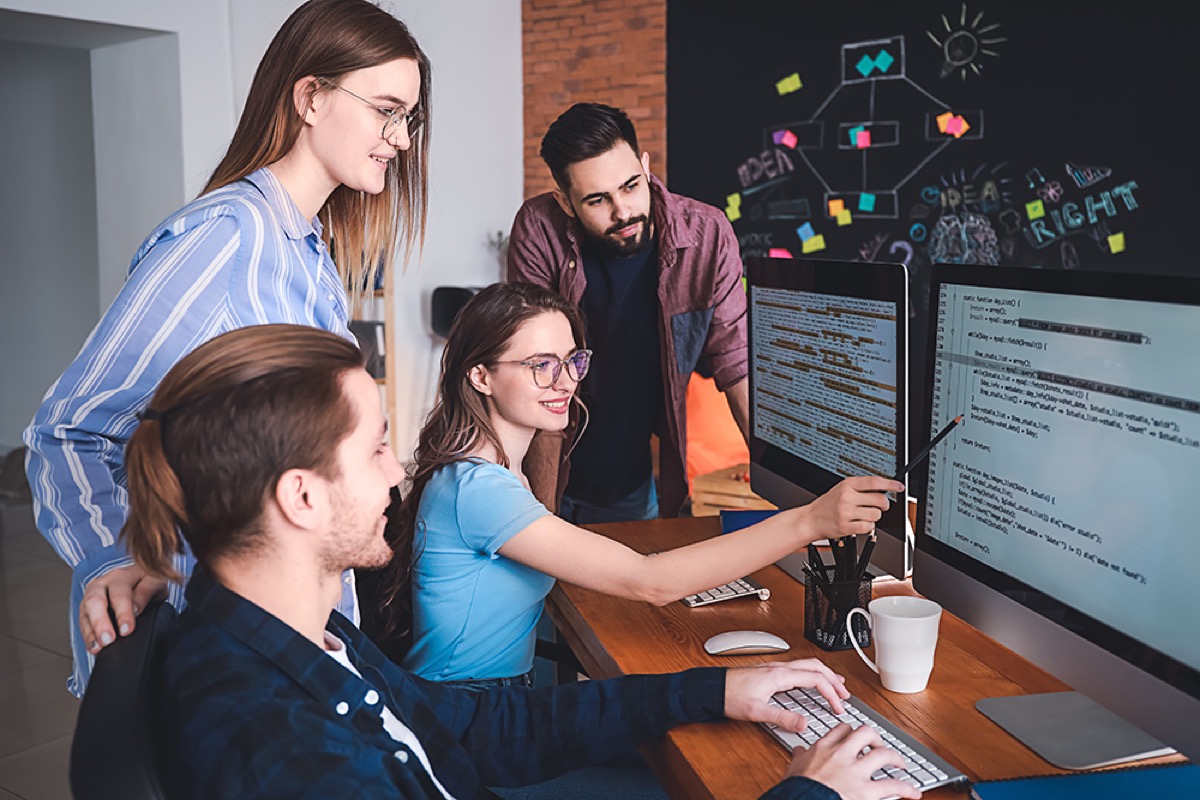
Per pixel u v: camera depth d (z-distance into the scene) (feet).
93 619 3.41
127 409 4.40
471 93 19.95
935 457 4.82
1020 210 15.97
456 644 5.47
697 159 18.58
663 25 18.72
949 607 4.73
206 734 2.88
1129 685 3.58
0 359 22.26
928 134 16.52
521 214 8.70
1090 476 3.76
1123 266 15.35
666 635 5.20
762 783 3.75
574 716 4.28
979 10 15.93
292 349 3.00
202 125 16.07
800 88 17.48
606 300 8.51
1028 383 4.13
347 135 4.95
